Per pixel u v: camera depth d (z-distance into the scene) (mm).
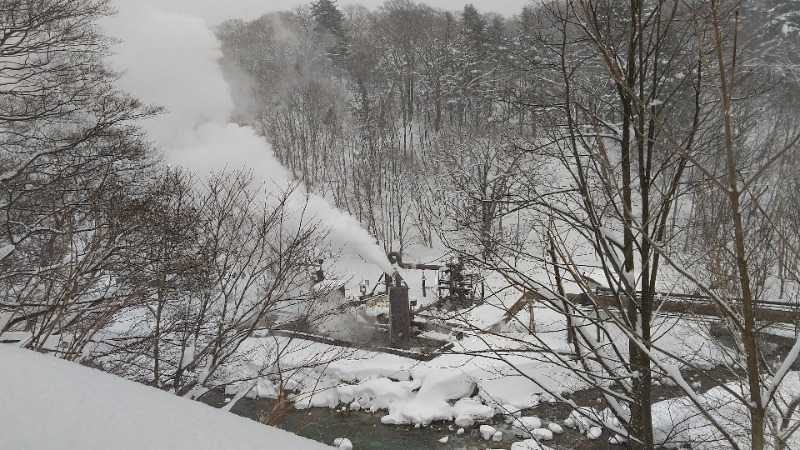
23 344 4559
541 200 6750
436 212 29312
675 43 6352
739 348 4379
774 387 2824
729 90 2480
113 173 9578
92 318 7250
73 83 10578
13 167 9711
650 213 6191
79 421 1436
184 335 8156
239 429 1439
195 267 7637
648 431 5828
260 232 8688
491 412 11930
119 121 10625
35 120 10586
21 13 9266
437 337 14680
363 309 17266
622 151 5891
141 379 8039
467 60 40781
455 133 34156
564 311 5410
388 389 12664
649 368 5723
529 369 12617
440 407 12172
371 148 40469
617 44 5871
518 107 7141
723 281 4508
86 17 10078
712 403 9203
